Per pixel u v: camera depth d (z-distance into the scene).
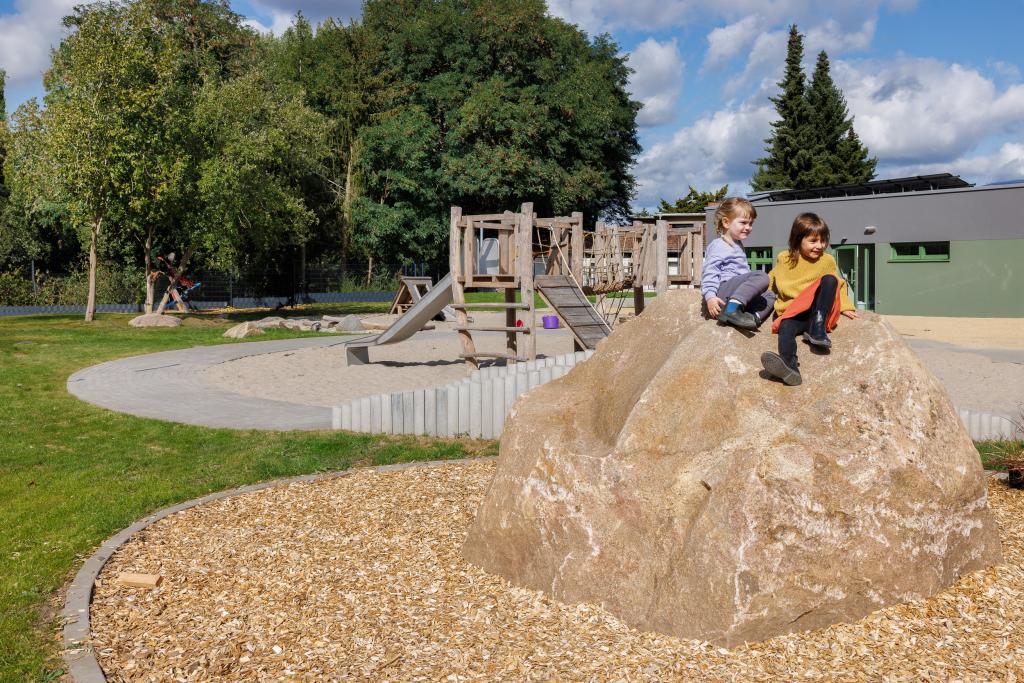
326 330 30.27
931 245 30.73
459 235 17.06
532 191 46.62
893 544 4.82
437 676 4.39
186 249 34.12
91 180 29.44
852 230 32.12
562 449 5.52
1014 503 7.18
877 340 5.18
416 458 10.11
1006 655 4.39
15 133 29.45
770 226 33.81
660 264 18.58
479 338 27.33
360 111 53.50
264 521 7.45
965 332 25.52
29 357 20.75
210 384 16.75
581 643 4.74
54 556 6.66
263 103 36.66
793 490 4.67
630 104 57.72
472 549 6.11
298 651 4.76
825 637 4.64
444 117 49.47
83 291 41.06
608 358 6.45
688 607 4.73
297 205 37.88
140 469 9.83
